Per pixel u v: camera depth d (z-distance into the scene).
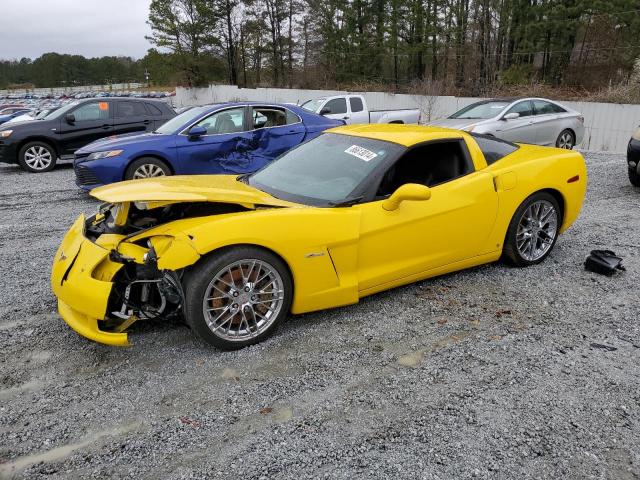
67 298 3.20
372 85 34.00
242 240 3.17
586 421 2.69
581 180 4.93
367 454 2.45
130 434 2.60
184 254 3.04
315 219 3.46
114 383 3.03
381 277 3.83
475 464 2.38
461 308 3.99
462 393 2.92
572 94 24.86
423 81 30.58
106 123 11.59
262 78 50.94
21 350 3.40
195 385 3.00
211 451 2.47
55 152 11.27
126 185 3.66
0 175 10.77
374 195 3.79
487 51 31.83
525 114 11.75
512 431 2.61
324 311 3.93
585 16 29.62
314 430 2.62
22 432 2.61
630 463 2.41
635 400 2.87
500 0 31.02
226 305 3.29
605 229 6.13
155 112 12.16
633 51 28.97
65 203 7.86
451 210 4.05
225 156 8.20
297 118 8.77
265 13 48.84
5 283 4.54
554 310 3.98
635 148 8.04
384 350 3.39
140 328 3.64
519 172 4.50
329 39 42.75
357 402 2.84
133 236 3.33
